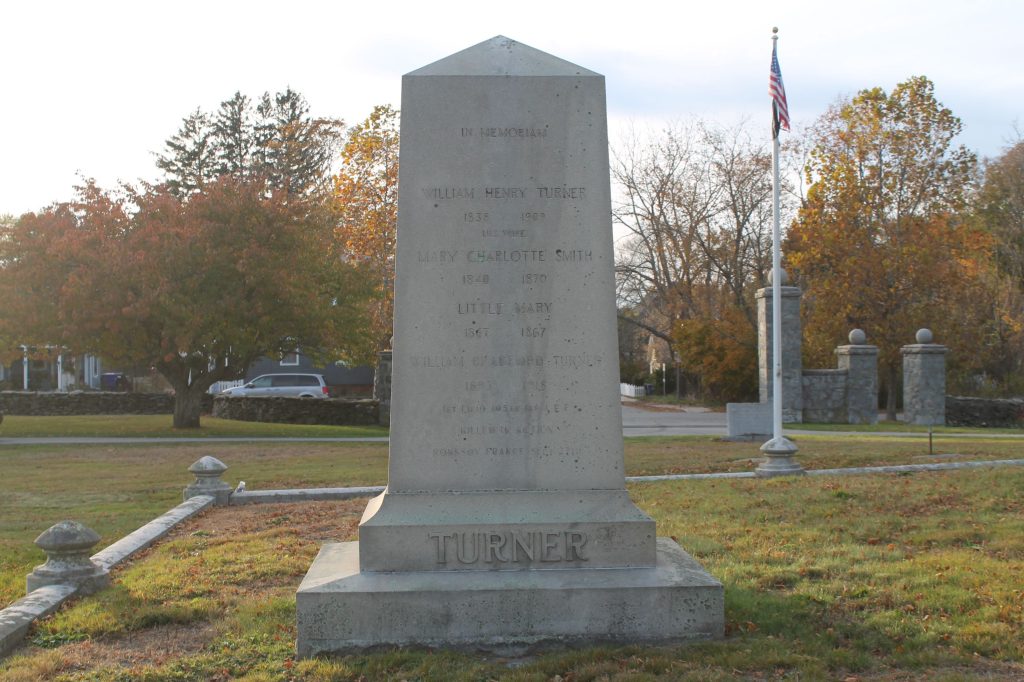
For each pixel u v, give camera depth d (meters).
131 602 6.76
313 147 55.81
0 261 28.75
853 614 6.17
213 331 26.36
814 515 10.04
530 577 5.85
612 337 6.29
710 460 17.38
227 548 8.74
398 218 6.27
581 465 6.20
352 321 30.08
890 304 35.88
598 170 6.34
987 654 5.48
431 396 6.21
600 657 5.41
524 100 6.36
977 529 9.04
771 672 5.21
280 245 27.94
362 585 5.71
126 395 38.97
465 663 5.38
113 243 26.41
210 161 58.28
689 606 5.75
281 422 33.94
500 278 6.27
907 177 38.38
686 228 45.66
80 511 12.23
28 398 38.50
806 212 38.19
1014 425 30.95
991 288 39.84
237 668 5.41
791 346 29.27
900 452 18.02
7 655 5.78
